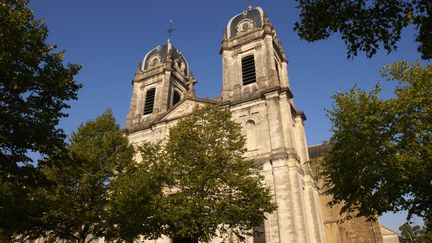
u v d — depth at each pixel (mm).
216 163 23156
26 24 15453
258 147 35500
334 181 23938
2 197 21516
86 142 27781
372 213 22062
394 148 20406
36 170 15469
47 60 16125
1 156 14305
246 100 38656
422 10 9672
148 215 22078
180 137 24844
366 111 22188
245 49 44375
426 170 18484
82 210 23438
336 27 10773
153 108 47781
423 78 21141
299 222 30453
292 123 39219
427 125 19703
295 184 32219
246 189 22062
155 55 54688
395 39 10289
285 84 45844
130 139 44250
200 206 21391
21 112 14844
